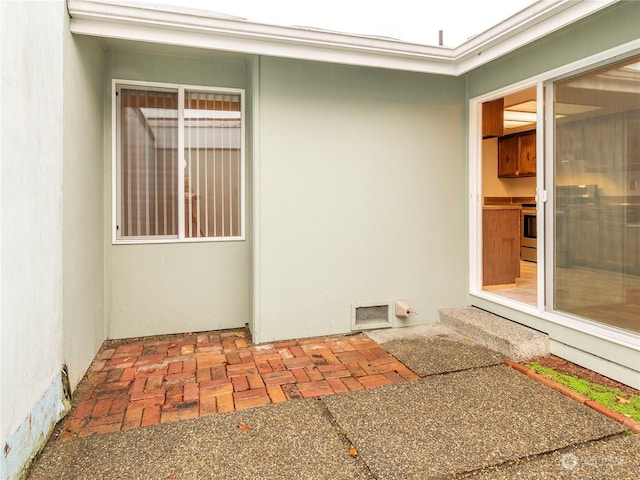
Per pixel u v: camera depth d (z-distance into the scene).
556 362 3.22
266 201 3.72
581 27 3.04
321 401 2.63
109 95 3.78
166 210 4.05
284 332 3.84
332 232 3.95
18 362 1.82
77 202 2.86
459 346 3.60
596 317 3.04
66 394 2.49
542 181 3.43
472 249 4.40
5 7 1.73
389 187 4.12
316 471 1.92
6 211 1.72
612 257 2.92
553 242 3.38
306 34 3.24
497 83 3.92
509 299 3.99
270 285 3.78
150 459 2.01
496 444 2.12
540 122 3.43
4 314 1.69
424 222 4.27
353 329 4.05
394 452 2.06
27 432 1.91
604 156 2.95
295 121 3.77
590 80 3.04
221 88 4.12
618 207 2.88
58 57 2.43
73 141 2.76
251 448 2.10
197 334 4.07
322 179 3.89
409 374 3.05
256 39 3.20
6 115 1.73
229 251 4.21
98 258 3.56
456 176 4.37
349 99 3.94
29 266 1.96
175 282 4.04
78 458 2.02
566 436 2.19
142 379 3.00
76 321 2.81
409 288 4.24
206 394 2.76
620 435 2.21
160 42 3.02
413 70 3.71
